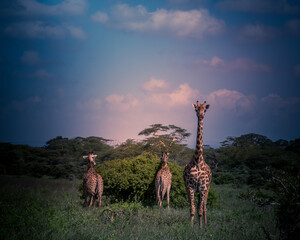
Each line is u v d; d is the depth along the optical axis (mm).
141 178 11859
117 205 8984
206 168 8438
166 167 11797
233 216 9078
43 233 6180
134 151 29812
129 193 12094
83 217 7738
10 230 6273
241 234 6953
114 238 6035
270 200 6941
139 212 8617
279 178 6625
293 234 5824
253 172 28141
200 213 8055
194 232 6879
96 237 6168
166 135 30141
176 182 12344
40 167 29500
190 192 8281
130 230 6793
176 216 8836
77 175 29016
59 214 7949
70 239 6090
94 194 10430
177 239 6352
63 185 19172
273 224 7977
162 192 11359
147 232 6742
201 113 8453
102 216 8102
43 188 16250
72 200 11523
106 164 12688
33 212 7918
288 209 6074
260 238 6602
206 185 8344
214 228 7570
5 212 7496
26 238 5930
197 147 8375
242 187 23516
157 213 9008
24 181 20891
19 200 10383
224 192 18406
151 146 29266
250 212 9992
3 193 12086
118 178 11500
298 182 6293
